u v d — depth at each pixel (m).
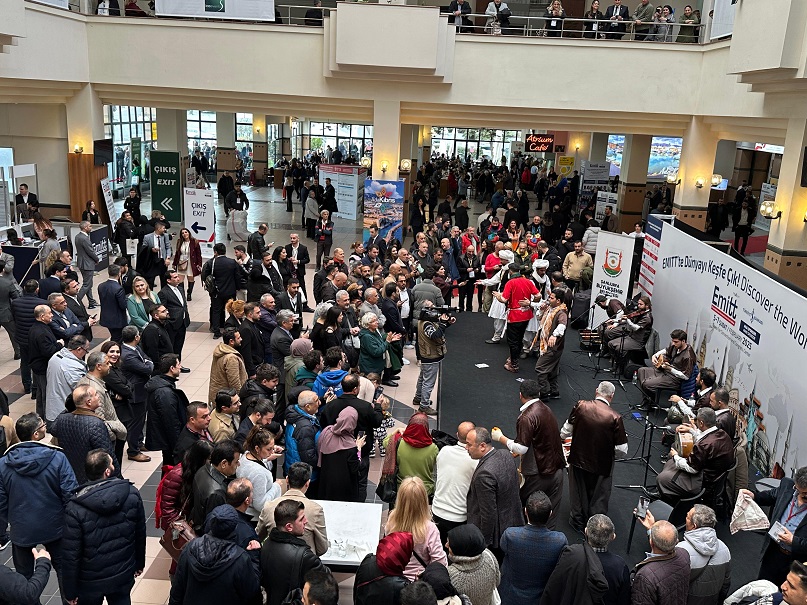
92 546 4.30
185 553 3.93
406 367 10.78
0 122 16.77
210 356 10.80
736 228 19.38
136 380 7.25
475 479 5.12
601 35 16.70
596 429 5.91
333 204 20.77
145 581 5.63
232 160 30.69
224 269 11.30
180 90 16.66
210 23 15.91
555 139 30.98
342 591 5.32
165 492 4.89
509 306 9.65
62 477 4.92
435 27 15.27
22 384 9.19
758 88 12.08
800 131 11.62
